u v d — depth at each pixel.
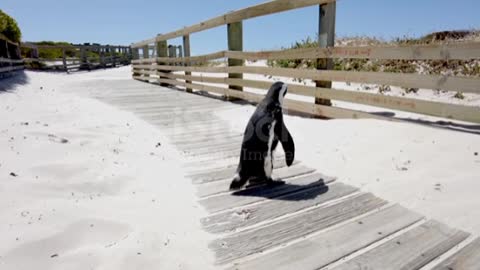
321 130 4.63
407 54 4.05
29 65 19.17
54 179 2.88
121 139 4.43
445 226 2.21
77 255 1.86
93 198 2.62
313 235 2.18
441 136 3.71
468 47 3.46
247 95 7.18
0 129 4.32
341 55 4.86
